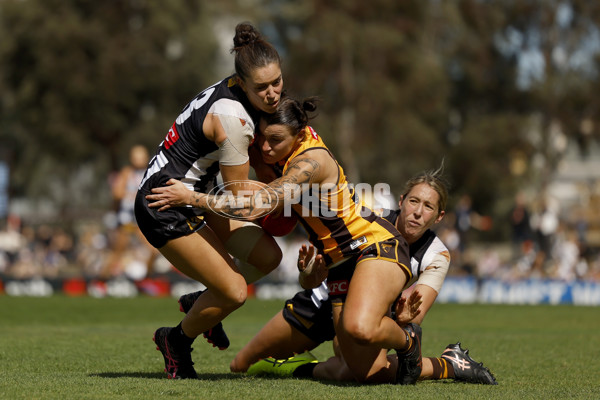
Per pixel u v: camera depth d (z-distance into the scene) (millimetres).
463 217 66688
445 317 34844
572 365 19031
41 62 110938
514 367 18656
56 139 113750
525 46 124625
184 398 13297
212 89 15250
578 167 152125
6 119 126562
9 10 111062
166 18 113812
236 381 15805
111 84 112062
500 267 68562
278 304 40781
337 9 123938
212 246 15539
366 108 121062
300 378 17000
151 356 19969
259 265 16766
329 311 17344
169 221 15195
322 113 120750
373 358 15844
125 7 115812
